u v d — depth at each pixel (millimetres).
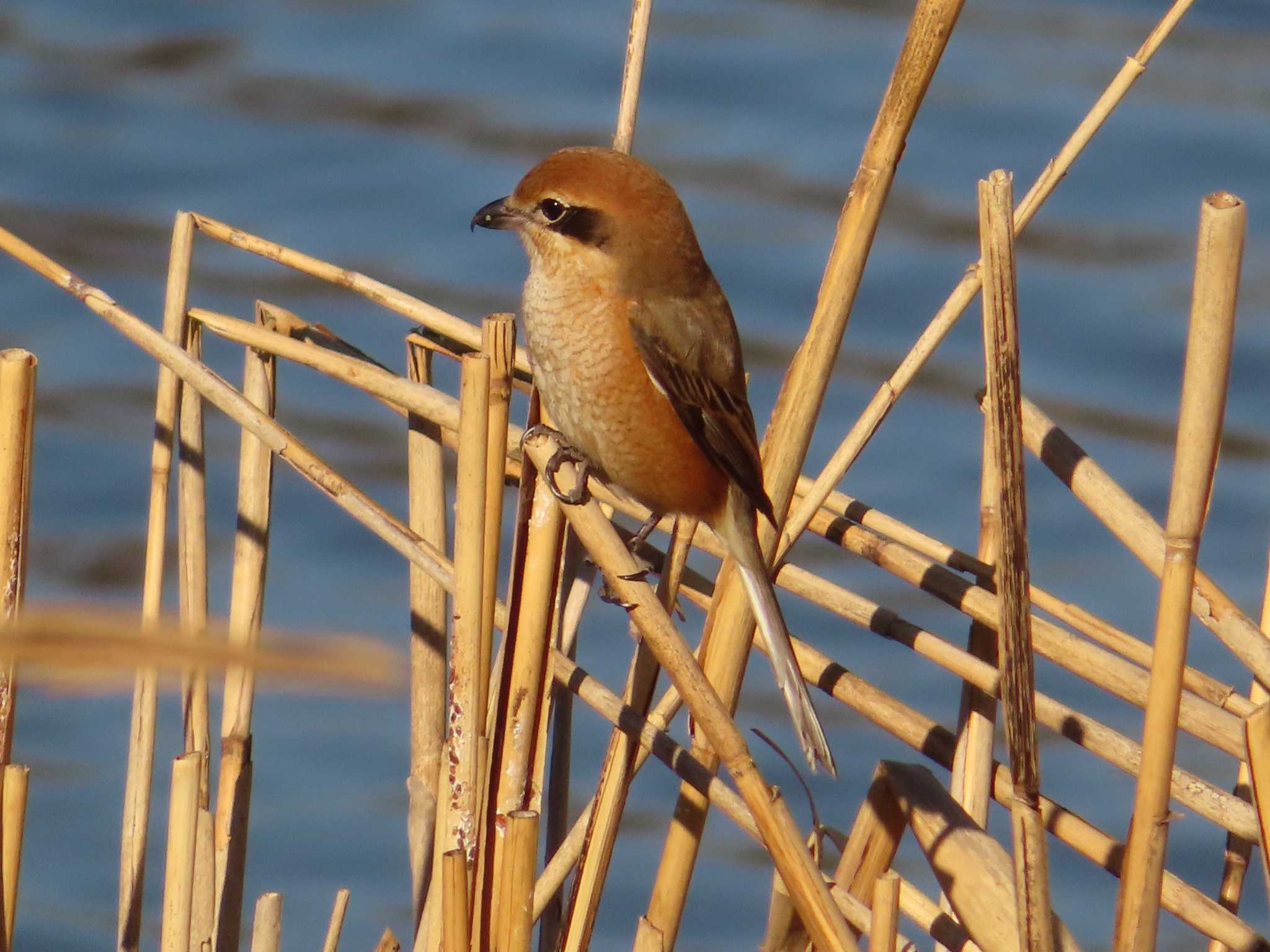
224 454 17594
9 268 20516
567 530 6332
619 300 6609
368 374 6461
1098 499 5930
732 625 5727
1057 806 6125
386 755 14117
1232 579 15453
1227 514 16500
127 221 21406
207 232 6914
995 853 5609
